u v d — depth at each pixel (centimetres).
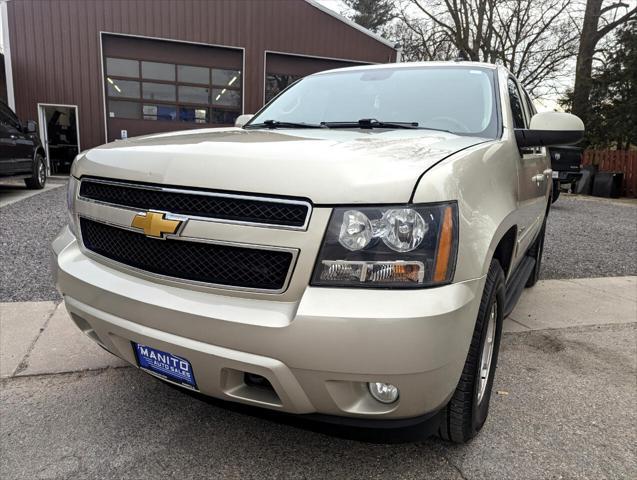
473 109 290
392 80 332
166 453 219
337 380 164
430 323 158
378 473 208
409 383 162
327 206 164
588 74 2069
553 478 209
